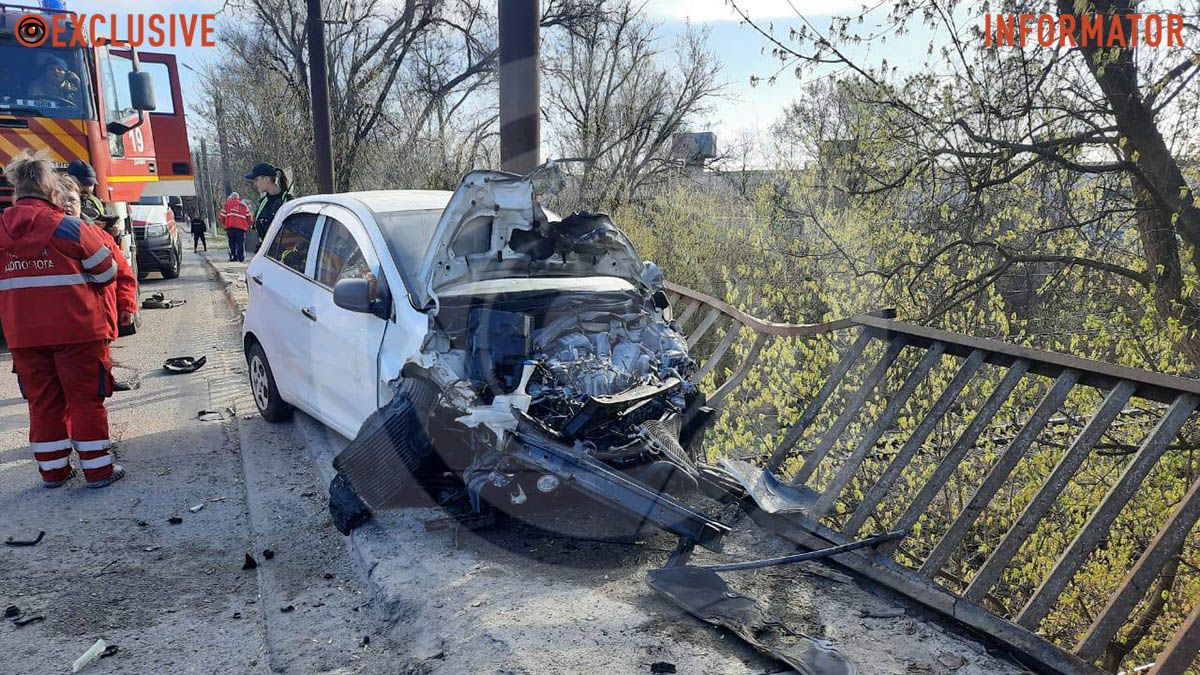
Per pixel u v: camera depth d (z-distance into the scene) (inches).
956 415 269.7
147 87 346.6
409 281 163.9
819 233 339.3
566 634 116.5
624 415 149.0
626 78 656.4
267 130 923.4
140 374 295.6
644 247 442.9
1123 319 280.5
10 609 133.9
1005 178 276.4
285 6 835.4
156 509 177.0
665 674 107.0
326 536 162.7
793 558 135.0
